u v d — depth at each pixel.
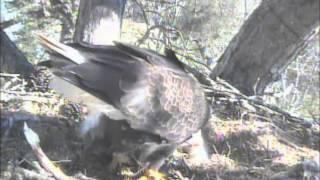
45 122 2.16
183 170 2.06
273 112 2.93
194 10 4.57
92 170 1.93
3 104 2.30
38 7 5.04
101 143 1.89
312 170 2.14
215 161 2.21
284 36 3.57
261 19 3.59
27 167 1.83
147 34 4.50
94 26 2.66
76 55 1.71
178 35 4.61
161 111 1.78
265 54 3.61
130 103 1.72
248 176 2.11
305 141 2.67
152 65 1.81
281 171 2.20
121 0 2.71
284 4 3.54
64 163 1.93
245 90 3.63
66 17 4.79
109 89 1.70
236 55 3.63
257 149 2.42
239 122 2.69
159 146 1.86
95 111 1.84
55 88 1.75
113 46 1.80
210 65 4.62
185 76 1.89
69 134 2.10
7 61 2.77
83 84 1.69
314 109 6.36
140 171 1.92
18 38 4.97
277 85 5.90
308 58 6.51
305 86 6.55
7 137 1.99
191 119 1.85
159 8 4.71
